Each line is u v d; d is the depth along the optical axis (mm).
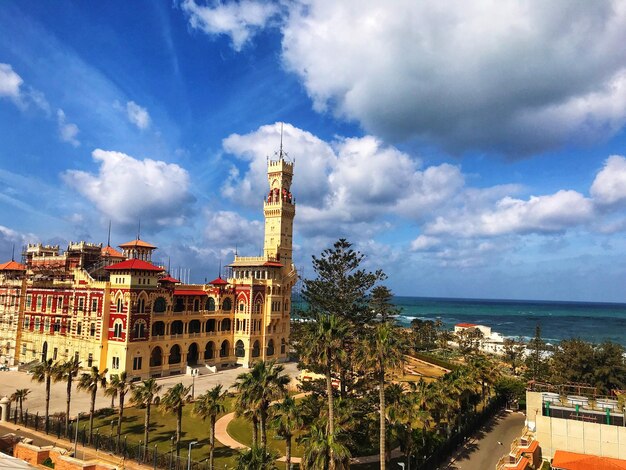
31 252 147625
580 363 93438
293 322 147125
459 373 78562
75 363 72312
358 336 77875
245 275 142375
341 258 82438
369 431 69750
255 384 50688
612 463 59250
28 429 73500
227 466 59688
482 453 71875
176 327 121562
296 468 60469
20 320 131750
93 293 113188
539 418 70125
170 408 59062
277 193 150125
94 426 75438
